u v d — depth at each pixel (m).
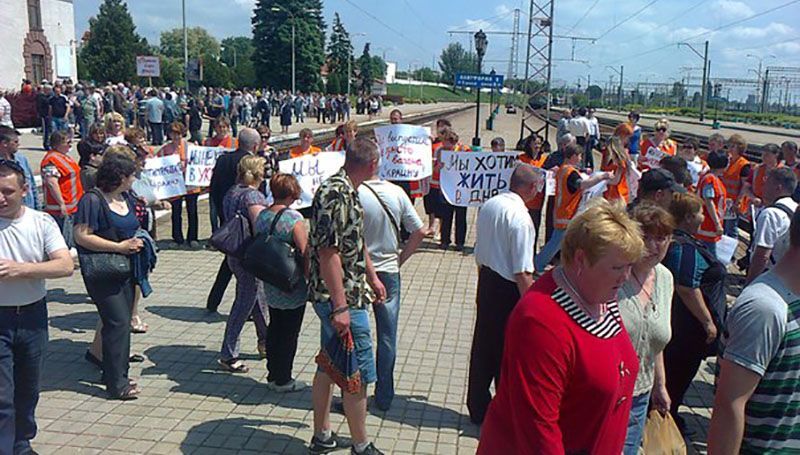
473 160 9.60
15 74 44.53
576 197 7.92
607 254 2.31
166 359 6.23
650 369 3.46
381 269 5.02
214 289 7.49
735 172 9.93
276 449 4.68
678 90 110.50
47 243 4.17
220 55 148.88
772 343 2.61
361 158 4.44
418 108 92.00
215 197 8.30
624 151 7.98
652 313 3.39
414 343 6.85
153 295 8.16
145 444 4.70
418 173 10.03
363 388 4.32
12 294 4.05
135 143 9.42
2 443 4.02
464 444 4.86
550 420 2.31
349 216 4.15
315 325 7.31
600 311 2.48
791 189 6.21
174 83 82.00
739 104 108.31
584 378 2.34
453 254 10.81
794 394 2.67
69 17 50.16
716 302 4.31
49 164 7.86
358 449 4.40
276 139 28.62
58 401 5.31
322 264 4.11
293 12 88.12
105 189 5.21
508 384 2.44
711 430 2.78
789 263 2.69
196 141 26.75
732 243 6.10
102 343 5.37
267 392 5.61
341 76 108.88
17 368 4.21
